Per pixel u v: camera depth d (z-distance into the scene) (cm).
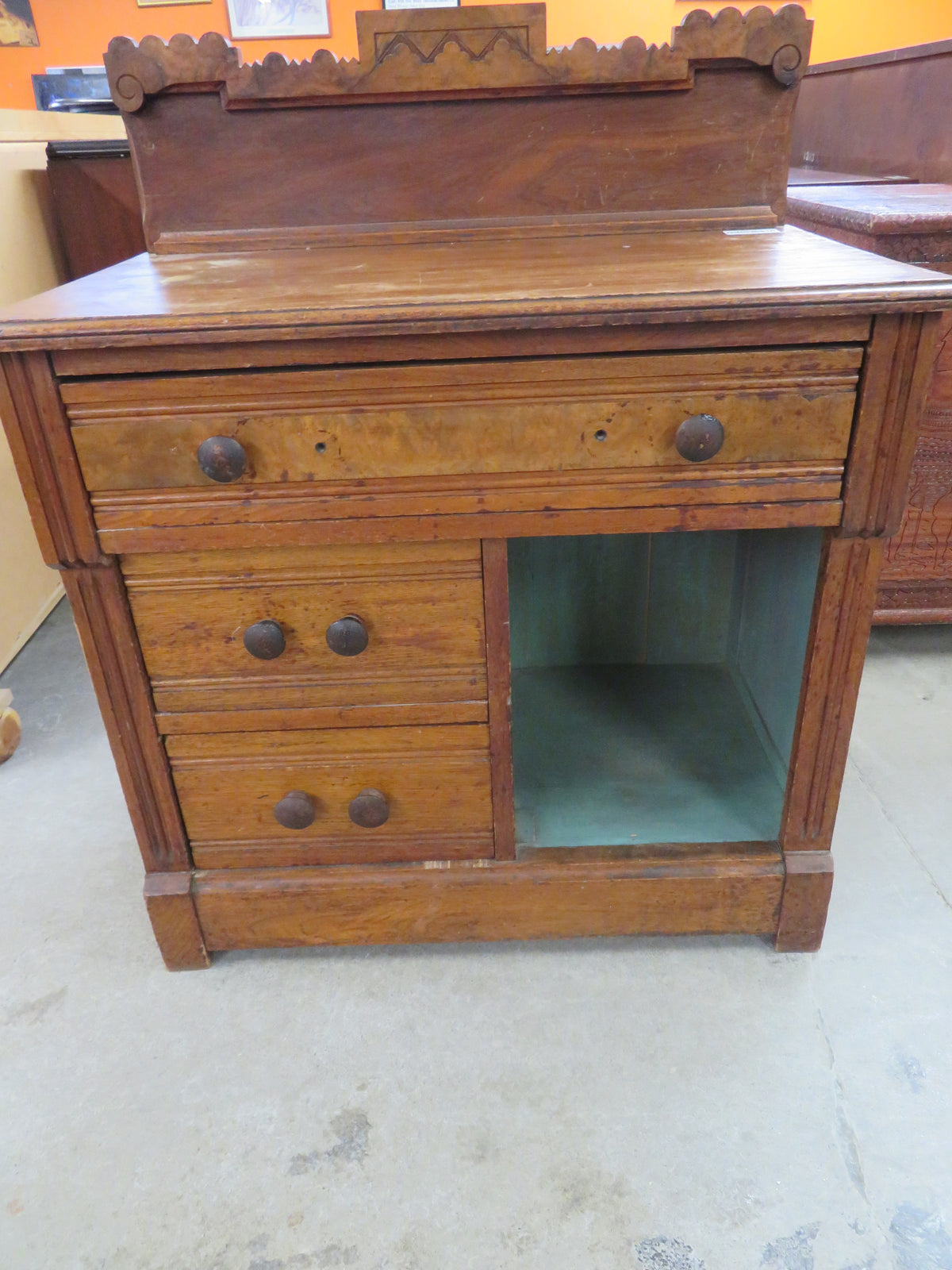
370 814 103
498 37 115
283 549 93
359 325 79
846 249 102
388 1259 83
